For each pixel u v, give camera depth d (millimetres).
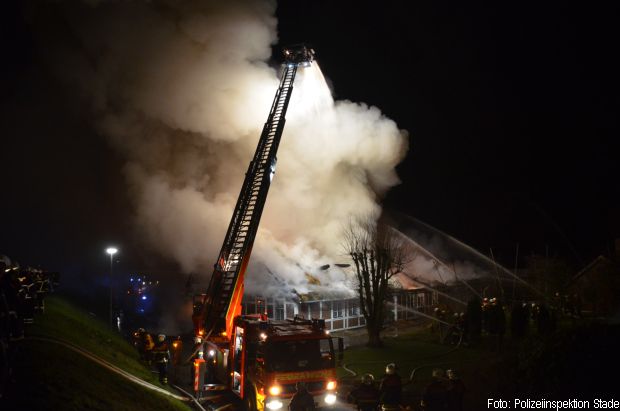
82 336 14461
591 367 10914
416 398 14094
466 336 22984
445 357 20500
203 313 16703
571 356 11391
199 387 14773
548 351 11953
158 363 15477
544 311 20531
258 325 13695
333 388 12961
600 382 10562
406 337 27047
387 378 11273
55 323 13852
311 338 13062
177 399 13359
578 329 12078
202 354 16094
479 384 13148
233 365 14836
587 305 29234
